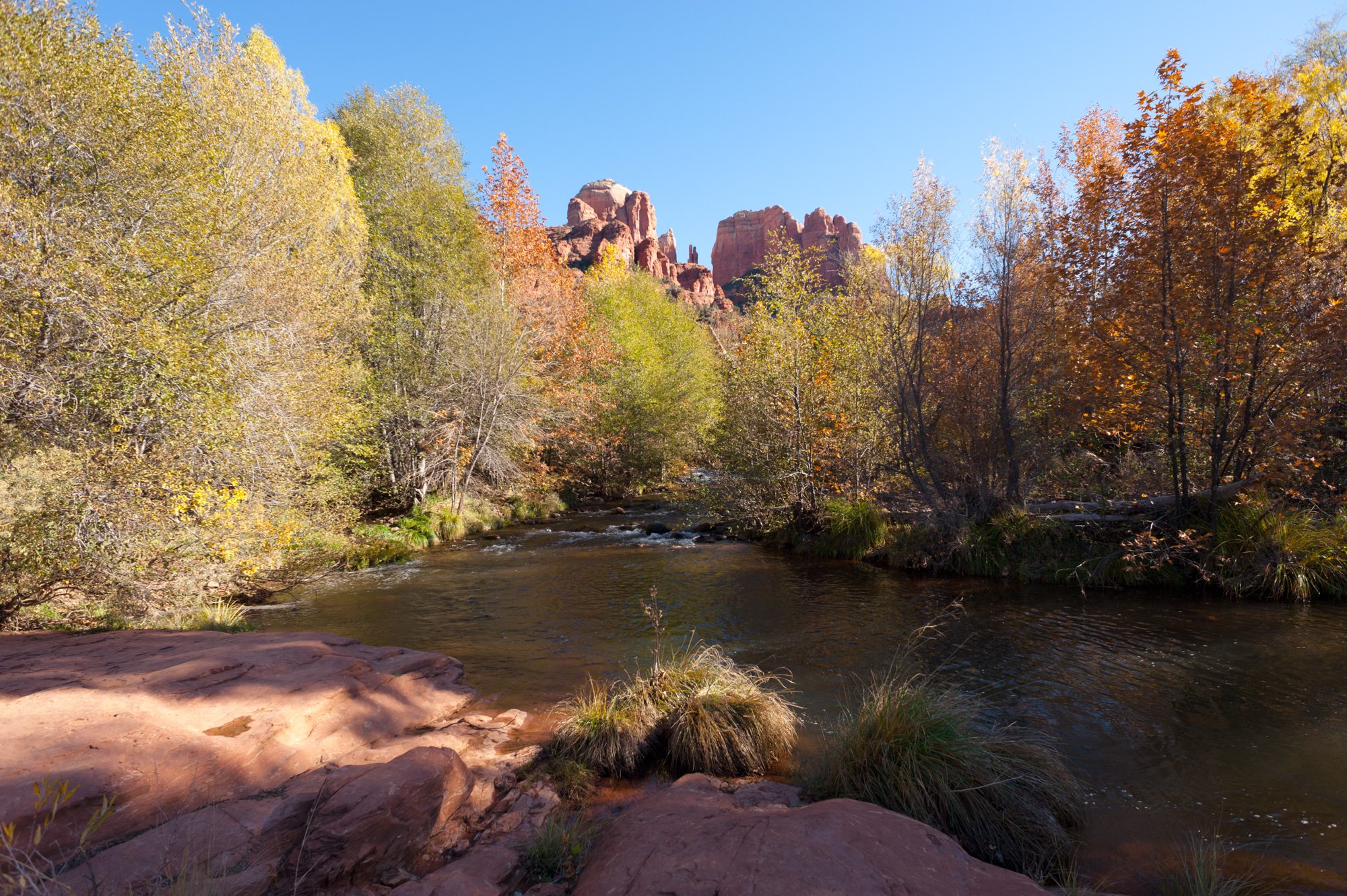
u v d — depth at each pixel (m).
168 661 5.42
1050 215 12.27
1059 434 12.44
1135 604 9.23
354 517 14.52
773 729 4.95
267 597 10.60
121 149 9.38
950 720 4.50
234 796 3.71
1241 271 9.63
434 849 3.53
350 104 23.36
